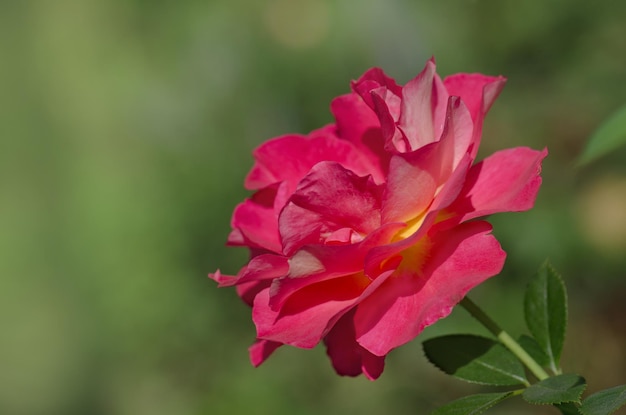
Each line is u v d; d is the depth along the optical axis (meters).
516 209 0.99
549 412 3.77
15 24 6.65
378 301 1.03
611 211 3.72
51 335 5.61
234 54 4.82
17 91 6.47
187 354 4.44
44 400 5.25
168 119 5.04
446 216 1.07
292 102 4.66
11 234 6.05
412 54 4.44
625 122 1.17
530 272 3.79
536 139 3.99
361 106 1.19
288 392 4.10
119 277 4.59
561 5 3.89
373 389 4.07
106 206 4.95
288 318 1.05
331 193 1.00
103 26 5.88
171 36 5.22
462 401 1.04
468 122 1.06
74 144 5.78
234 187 4.52
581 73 3.88
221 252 4.45
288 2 4.59
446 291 0.97
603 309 3.92
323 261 0.99
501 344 1.13
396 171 0.98
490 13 4.12
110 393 4.81
